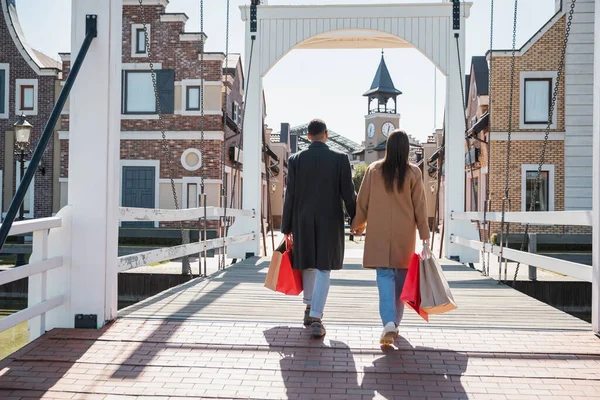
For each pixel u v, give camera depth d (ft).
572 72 59.62
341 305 19.34
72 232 14.93
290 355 13.05
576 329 15.51
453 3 36.76
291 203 15.40
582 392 11.03
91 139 14.92
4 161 69.00
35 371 11.97
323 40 41.75
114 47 15.24
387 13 37.32
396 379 11.66
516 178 60.13
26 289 37.99
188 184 66.33
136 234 52.95
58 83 69.46
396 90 201.77
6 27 69.67
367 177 14.51
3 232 11.41
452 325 16.06
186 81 66.69
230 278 26.20
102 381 11.47
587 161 59.47
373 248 14.05
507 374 11.95
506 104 60.34
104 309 15.16
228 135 70.90
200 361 12.60
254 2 38.52
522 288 30.22
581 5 59.41
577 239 41.93
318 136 15.71
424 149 96.73
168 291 21.89
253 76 38.73
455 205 36.63
